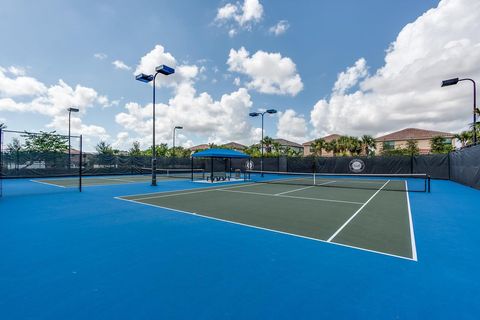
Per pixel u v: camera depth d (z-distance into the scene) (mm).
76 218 6973
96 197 11086
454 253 4320
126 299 2885
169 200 10320
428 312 2654
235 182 19734
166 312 2650
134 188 14852
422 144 56625
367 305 2773
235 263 3896
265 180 22156
